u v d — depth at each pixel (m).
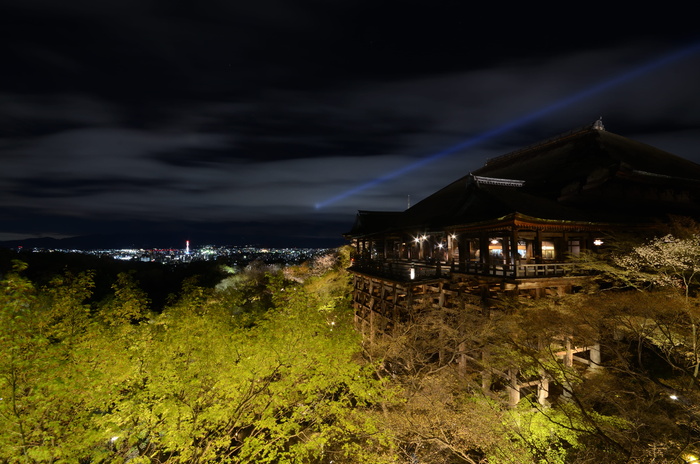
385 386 15.61
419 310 24.30
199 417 11.50
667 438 11.67
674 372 17.25
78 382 8.62
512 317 17.28
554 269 20.73
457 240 27.39
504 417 14.77
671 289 15.81
